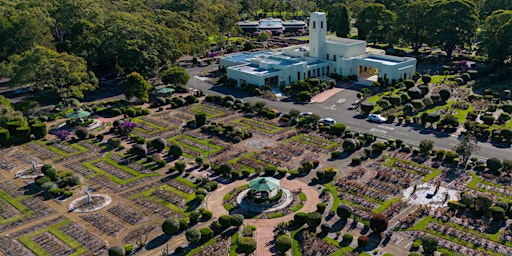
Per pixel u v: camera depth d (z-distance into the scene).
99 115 142.25
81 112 131.62
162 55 180.50
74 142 121.44
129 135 123.88
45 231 80.38
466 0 199.38
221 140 119.62
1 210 87.88
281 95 157.75
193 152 112.69
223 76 175.88
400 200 86.56
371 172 98.88
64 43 190.75
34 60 147.50
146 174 101.12
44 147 119.25
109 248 73.38
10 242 77.31
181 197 90.25
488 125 122.88
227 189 93.06
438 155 102.56
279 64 174.88
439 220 79.75
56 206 88.88
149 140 119.31
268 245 73.94
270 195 88.44
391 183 93.31
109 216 84.69
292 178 97.00
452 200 85.69
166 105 151.50
